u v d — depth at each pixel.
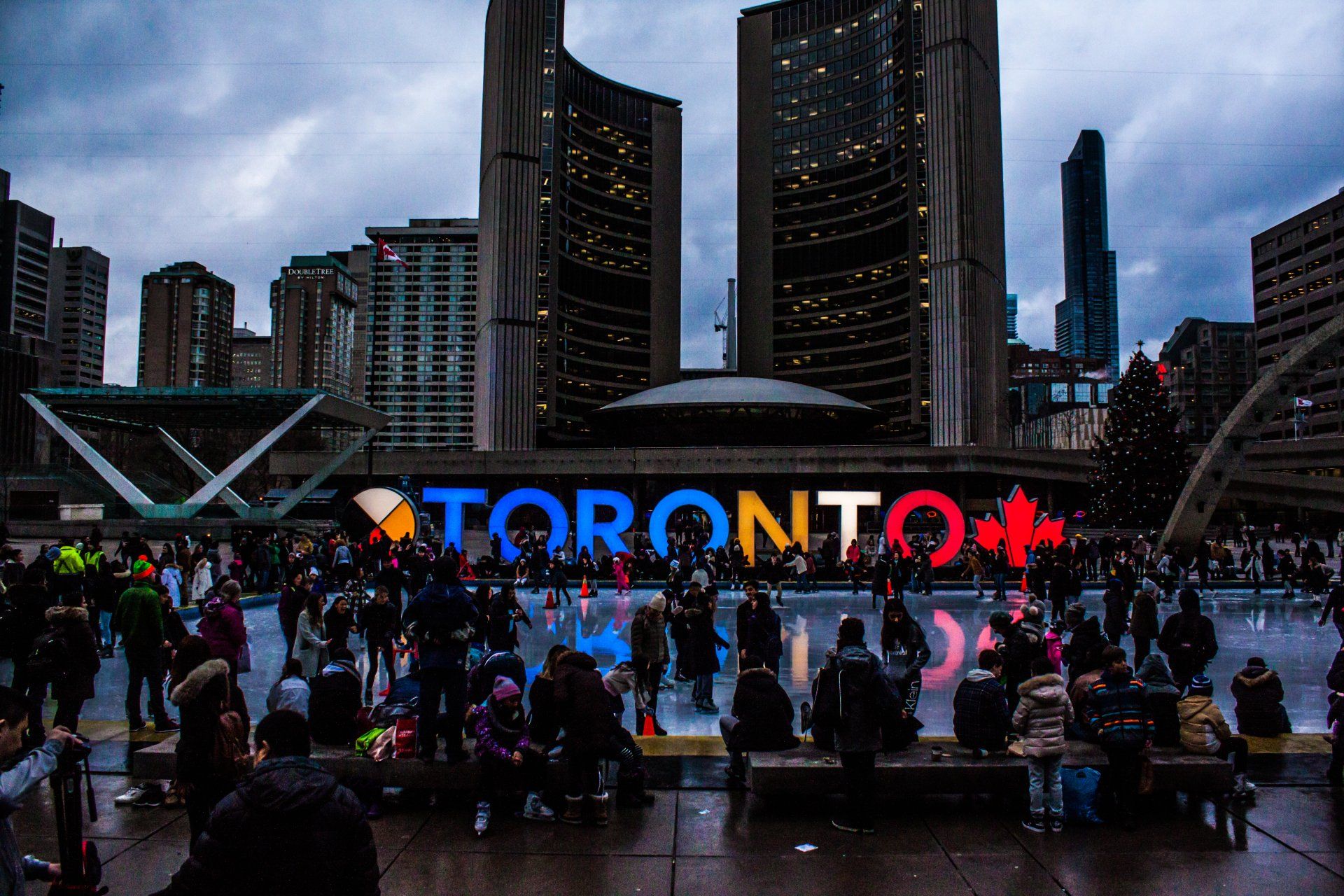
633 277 142.75
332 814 3.56
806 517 31.75
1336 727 7.87
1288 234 133.25
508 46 100.31
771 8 143.75
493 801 7.29
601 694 6.94
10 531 47.72
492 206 101.94
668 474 72.19
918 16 121.38
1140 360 50.22
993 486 76.44
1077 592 21.42
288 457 74.50
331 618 11.70
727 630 20.05
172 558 19.14
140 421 56.66
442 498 32.47
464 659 7.51
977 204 96.56
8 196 187.38
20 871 3.79
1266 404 32.81
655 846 6.50
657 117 147.50
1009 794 7.44
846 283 132.75
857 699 6.73
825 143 137.12
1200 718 7.94
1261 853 6.41
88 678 8.32
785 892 5.72
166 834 6.57
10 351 119.62
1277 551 50.00
